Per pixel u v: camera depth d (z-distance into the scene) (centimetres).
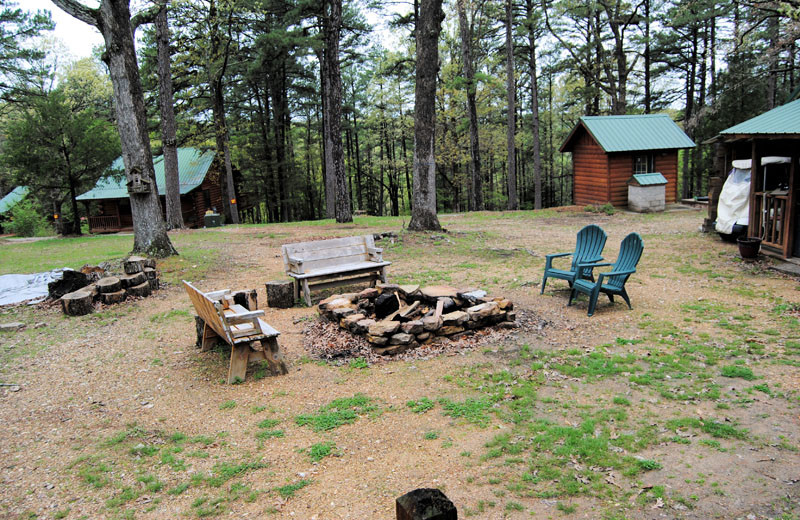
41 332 742
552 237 1451
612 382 505
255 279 1019
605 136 2122
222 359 616
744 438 390
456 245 1297
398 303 696
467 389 506
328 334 669
